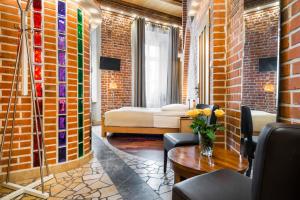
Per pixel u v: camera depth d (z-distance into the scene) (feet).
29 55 6.90
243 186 3.74
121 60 22.34
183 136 8.50
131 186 7.62
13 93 7.58
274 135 2.14
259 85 5.38
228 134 7.57
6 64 7.45
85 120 9.96
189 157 5.71
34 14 7.97
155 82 24.75
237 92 6.71
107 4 20.58
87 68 10.12
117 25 22.09
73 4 9.04
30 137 7.97
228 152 6.23
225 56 7.82
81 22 9.50
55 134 8.56
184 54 20.53
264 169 2.20
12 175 7.62
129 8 21.97
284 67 3.68
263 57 5.17
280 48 3.77
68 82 8.88
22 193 6.88
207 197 3.37
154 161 10.48
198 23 12.83
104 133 16.03
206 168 4.87
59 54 8.57
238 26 6.61
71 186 7.52
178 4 22.21
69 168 8.98
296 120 3.34
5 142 7.48
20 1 7.70
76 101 9.27
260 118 5.22
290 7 3.51
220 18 7.82
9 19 7.48
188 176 5.10
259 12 5.46
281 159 2.11
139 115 15.61
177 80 25.41
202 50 11.64
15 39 7.61
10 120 7.55
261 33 5.35
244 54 6.14
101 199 6.67
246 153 5.92
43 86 8.19
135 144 14.08
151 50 24.44
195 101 14.75
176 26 25.66
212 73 8.01
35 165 8.11
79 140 9.52
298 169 2.04
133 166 9.70
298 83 3.29
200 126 5.94
